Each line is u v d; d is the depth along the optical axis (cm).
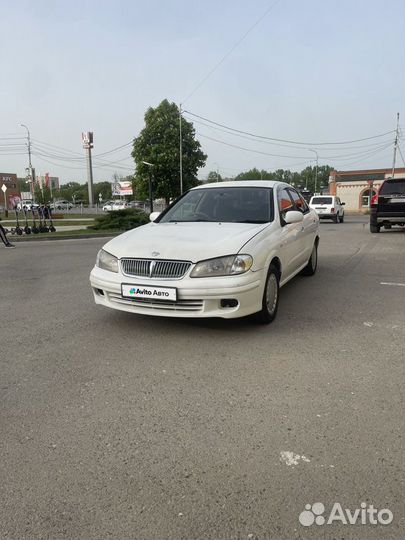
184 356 408
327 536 204
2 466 254
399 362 391
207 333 466
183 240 459
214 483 238
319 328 483
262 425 292
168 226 529
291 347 427
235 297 424
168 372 375
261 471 246
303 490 232
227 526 210
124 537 204
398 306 573
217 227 505
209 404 321
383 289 675
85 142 7419
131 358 405
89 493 232
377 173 5319
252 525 210
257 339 448
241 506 222
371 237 1463
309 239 714
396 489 232
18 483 239
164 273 433
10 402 327
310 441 273
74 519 214
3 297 657
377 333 467
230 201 577
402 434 279
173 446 270
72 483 239
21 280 795
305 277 774
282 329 479
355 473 244
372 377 361
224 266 427
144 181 4400
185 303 427
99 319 525
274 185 608
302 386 346
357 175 5419
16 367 390
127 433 285
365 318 520
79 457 261
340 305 579
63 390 345
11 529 209
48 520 214
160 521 213
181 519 214
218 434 282
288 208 615
